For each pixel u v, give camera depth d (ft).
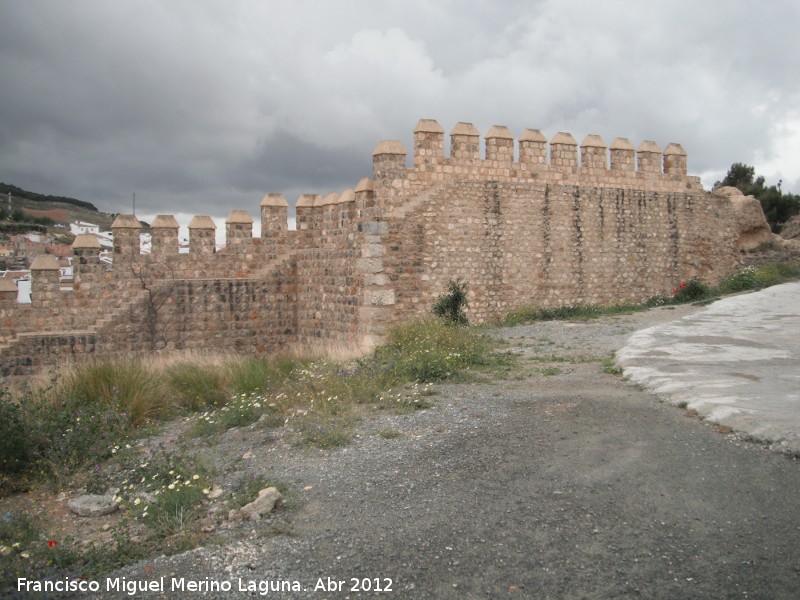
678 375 38.86
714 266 89.40
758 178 166.40
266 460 30.96
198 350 75.15
